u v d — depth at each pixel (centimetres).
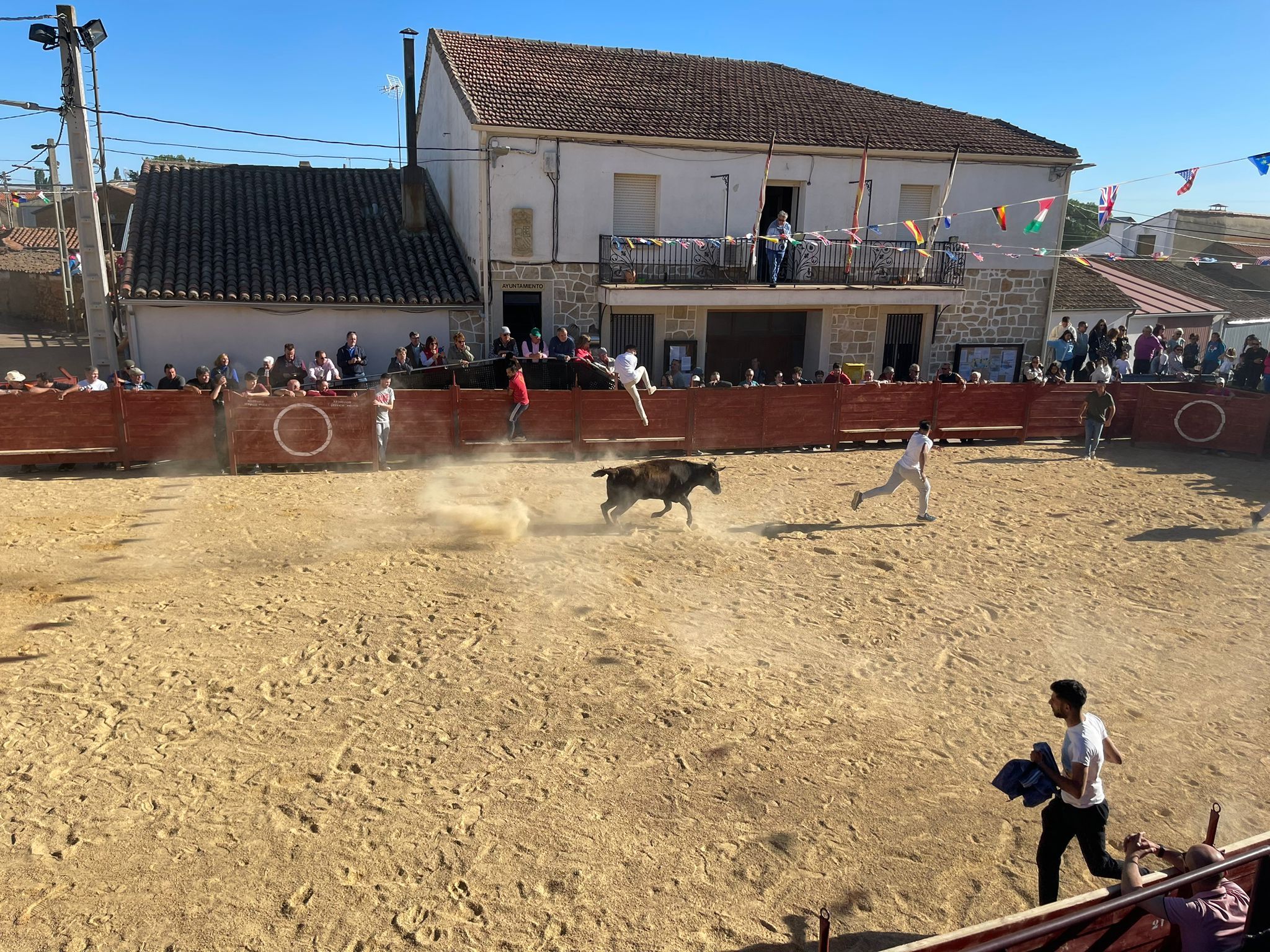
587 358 1934
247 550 1137
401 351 1895
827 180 2255
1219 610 1029
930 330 2409
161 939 495
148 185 2284
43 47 1622
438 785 645
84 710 731
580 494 1473
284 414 1553
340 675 805
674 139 2080
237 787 634
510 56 2339
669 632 922
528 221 2047
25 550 1110
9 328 3278
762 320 2341
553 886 548
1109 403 1836
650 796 641
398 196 2412
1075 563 1187
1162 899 421
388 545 1170
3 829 581
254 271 2003
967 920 533
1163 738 746
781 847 592
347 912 520
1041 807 645
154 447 1557
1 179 2041
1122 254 4047
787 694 797
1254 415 1898
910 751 711
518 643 883
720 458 1803
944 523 1358
